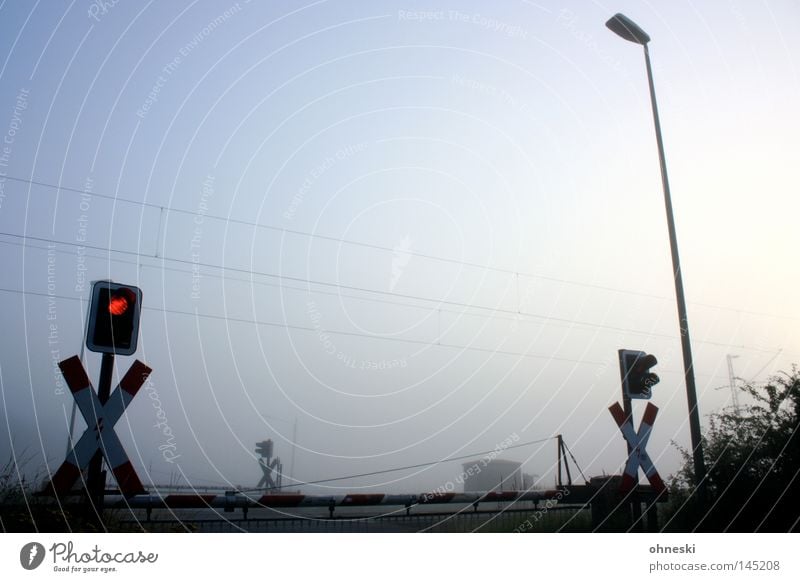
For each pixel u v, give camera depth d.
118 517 6.28
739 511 7.86
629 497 7.63
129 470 5.28
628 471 7.70
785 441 8.01
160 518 7.21
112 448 5.26
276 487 8.85
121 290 5.36
